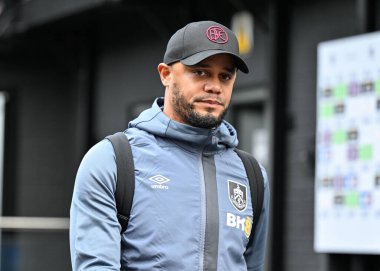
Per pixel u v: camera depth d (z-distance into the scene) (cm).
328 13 1181
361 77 1052
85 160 505
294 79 1224
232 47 500
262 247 555
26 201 1770
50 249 1689
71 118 1741
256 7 1305
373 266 1082
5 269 1648
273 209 1218
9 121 1795
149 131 514
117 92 1642
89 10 1468
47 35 1675
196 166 512
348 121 1062
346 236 1053
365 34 1052
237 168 529
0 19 1599
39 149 1773
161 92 1521
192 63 494
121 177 499
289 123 1224
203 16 1417
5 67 1805
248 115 1360
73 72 1734
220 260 502
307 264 1185
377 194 1024
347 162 1058
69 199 1727
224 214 509
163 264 490
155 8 1457
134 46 1596
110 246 486
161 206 498
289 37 1239
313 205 1182
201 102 500
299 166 1206
